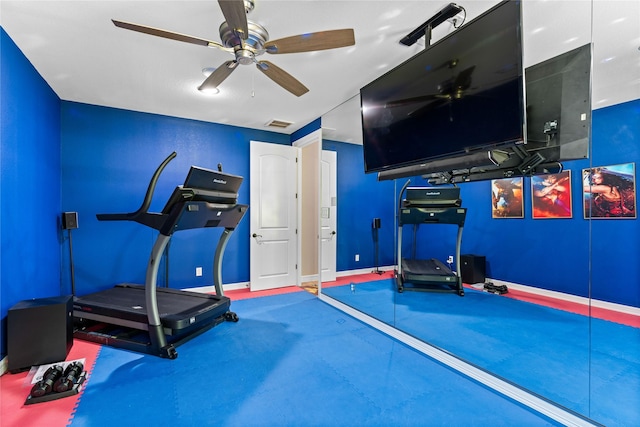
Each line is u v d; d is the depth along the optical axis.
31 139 2.68
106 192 3.81
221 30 1.86
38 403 1.85
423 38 2.32
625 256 1.84
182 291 3.52
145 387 2.03
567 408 1.72
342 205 4.01
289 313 3.57
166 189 4.15
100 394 1.95
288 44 1.85
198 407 1.83
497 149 1.85
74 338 2.83
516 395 1.92
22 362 2.21
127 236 3.93
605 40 1.88
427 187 3.19
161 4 1.92
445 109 1.93
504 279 2.54
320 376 2.18
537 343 2.26
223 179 2.77
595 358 1.97
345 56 2.58
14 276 2.34
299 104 3.73
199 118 4.29
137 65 2.74
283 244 4.82
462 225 2.90
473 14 2.04
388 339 2.83
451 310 2.93
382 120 2.44
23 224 2.50
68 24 2.12
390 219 3.56
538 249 2.29
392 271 3.54
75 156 3.64
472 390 2.02
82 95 3.44
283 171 4.84
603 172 1.90
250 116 4.20
